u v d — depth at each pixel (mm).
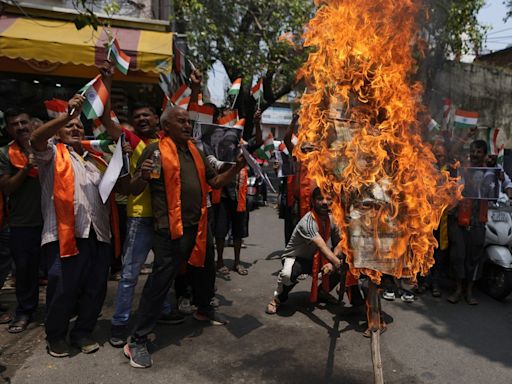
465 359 3316
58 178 3033
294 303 4484
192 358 3236
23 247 3576
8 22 6070
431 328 3918
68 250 3020
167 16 9570
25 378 2898
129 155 3250
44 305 4195
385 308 4438
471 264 4555
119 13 7469
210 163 3674
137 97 8273
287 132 4980
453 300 4609
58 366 3062
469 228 4492
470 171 4324
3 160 3461
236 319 4008
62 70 5957
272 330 3777
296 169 5215
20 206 3559
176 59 8359
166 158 3082
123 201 4828
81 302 3320
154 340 3525
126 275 3355
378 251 2570
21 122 3477
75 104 2707
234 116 4066
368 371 3107
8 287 4746
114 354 3258
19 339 3467
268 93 12727
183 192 3160
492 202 4973
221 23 9734
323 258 4105
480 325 4008
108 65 2922
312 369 3113
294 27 9320
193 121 3646
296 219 5301
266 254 6711
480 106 13273
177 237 3068
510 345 3576
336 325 3912
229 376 2990
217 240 5418
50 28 6055
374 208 2625
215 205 5332
